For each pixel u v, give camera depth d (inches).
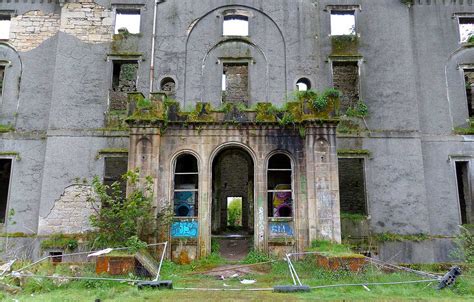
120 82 957.8
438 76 854.5
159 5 872.3
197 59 847.7
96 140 804.6
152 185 636.1
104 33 855.7
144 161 643.5
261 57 850.1
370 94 832.9
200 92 832.9
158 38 855.1
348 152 797.2
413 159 802.2
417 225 775.7
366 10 872.9
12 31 869.2
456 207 798.5
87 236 754.2
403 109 825.5
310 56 850.1
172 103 679.7
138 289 444.5
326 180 635.5
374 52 852.6
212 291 436.1
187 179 853.8
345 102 906.7
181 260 631.8
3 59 856.3
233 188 1122.0
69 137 804.6
